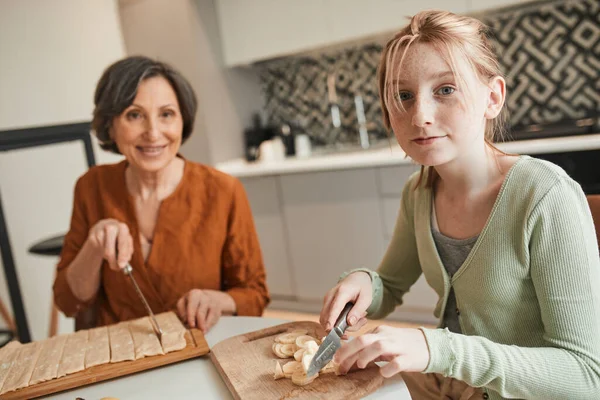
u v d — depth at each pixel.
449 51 0.80
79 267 1.35
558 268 0.82
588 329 0.80
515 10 2.86
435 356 0.77
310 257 3.16
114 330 1.18
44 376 0.97
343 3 3.05
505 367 0.77
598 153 2.28
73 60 2.88
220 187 1.49
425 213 1.02
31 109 2.69
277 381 0.86
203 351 1.03
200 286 1.44
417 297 2.81
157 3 3.49
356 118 3.55
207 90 3.50
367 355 0.76
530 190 0.85
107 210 1.47
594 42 2.72
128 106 1.34
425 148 0.84
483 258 0.90
